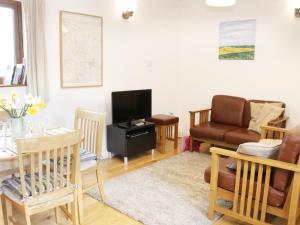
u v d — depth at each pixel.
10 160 1.92
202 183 3.19
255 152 2.14
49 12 3.25
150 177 3.35
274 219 2.45
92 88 3.83
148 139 4.12
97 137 2.62
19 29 3.14
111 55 4.04
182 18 5.05
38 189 1.93
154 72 4.80
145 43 4.55
